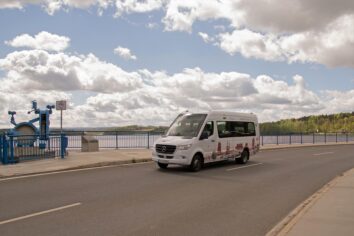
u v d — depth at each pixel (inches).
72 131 889.5
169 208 337.4
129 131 976.3
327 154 1028.5
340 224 269.7
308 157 922.7
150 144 1007.6
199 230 270.8
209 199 382.0
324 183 500.1
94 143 869.2
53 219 290.7
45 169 556.7
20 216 298.2
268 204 363.3
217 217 309.4
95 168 609.3
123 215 307.7
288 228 259.9
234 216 313.9
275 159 855.7
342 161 822.5
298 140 1635.1
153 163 693.9
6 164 601.3
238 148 713.6
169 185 461.4
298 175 579.8
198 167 602.5
